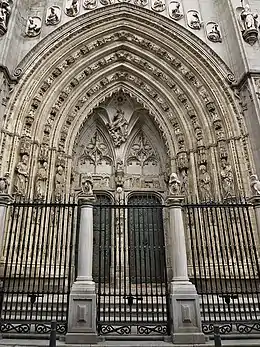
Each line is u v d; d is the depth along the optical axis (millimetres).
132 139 15422
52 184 12117
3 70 11711
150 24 14586
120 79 15055
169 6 15352
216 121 12789
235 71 13414
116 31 14789
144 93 14734
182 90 14016
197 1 15820
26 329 7312
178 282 7172
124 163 14766
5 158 11188
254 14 13953
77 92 14016
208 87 13336
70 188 13031
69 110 13672
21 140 11867
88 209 7887
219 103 12898
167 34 14359
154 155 15109
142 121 15594
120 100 15461
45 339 6680
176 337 6527
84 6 14906
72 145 13344
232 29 13891
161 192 14172
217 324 7133
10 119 11797
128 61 14969
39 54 13211
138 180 14430
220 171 12039
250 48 12961
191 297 6957
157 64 14492
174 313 6816
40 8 14953
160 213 13602
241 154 11891
